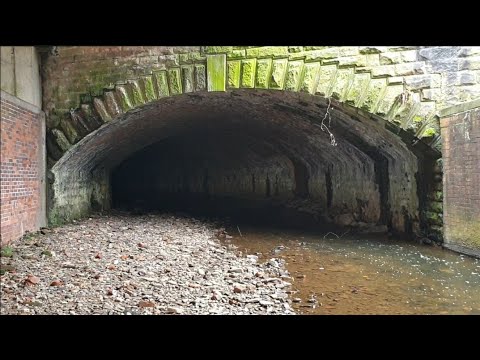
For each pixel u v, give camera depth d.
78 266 7.02
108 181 16.75
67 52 10.82
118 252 8.45
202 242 10.61
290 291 6.56
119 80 10.63
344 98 9.65
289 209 18.28
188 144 23.73
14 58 8.92
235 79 10.15
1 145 8.02
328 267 8.26
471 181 8.32
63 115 10.87
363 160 13.00
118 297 5.54
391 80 9.39
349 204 14.53
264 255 9.48
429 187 9.83
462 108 8.44
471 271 7.65
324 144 14.20
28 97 9.69
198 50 10.28
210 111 13.45
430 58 9.23
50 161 10.85
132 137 14.26
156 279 6.58
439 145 9.31
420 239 10.29
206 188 27.39
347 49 9.58
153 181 29.88
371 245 10.51
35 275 6.35
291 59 9.88
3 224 8.05
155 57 10.48
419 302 5.99
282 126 14.41
